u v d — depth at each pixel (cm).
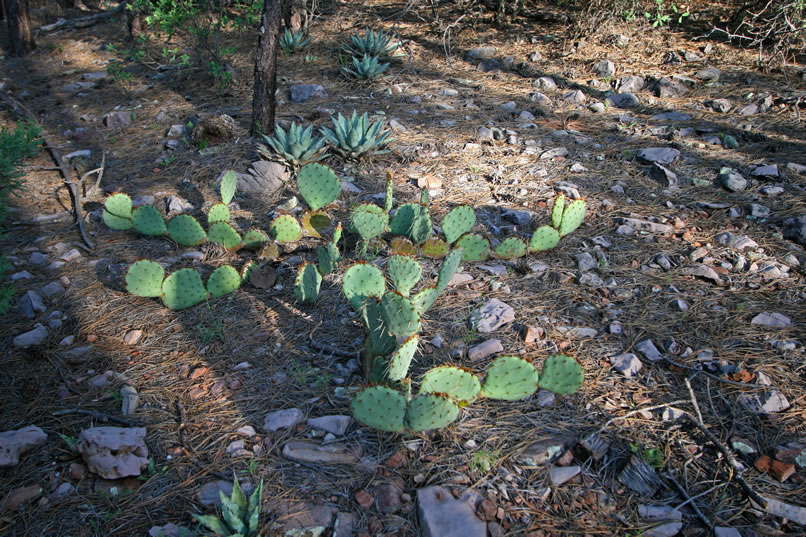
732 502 246
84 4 1272
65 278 395
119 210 439
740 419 281
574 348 326
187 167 559
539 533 235
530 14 892
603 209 465
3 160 322
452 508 239
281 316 358
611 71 711
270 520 239
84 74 861
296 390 303
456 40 849
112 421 288
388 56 804
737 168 506
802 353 315
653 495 250
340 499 248
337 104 686
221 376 314
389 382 286
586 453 264
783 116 590
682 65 715
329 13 995
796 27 672
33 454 271
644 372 311
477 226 448
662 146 552
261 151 533
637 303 360
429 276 389
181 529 232
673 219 444
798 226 411
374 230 392
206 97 734
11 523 239
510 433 278
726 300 358
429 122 632
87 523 241
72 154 597
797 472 256
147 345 338
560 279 383
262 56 565
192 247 436
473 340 333
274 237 420
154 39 953
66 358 329
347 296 314
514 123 621
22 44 968
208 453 271
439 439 274
